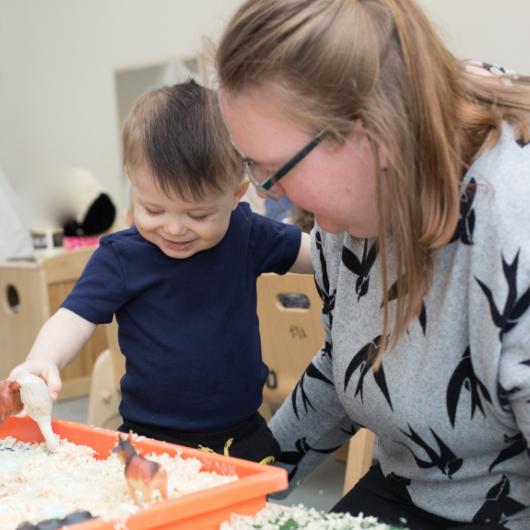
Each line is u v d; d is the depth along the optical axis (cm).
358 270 97
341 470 244
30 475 89
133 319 118
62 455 96
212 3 345
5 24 445
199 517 75
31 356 108
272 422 124
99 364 227
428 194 80
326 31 78
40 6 426
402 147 78
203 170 110
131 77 388
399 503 102
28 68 438
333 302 105
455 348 86
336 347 100
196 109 113
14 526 74
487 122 85
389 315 92
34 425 104
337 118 79
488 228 81
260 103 80
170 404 118
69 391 326
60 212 366
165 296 118
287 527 78
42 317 291
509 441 89
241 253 122
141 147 111
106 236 121
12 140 453
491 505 92
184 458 89
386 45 79
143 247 118
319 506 213
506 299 78
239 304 121
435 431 90
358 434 161
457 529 90
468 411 88
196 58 354
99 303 115
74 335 112
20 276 296
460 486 94
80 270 315
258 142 82
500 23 269
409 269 83
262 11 79
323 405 117
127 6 384
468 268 83
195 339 117
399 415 92
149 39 377
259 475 80
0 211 348
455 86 84
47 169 430
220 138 111
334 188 82
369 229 88
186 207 111
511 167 82
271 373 187
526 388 78
